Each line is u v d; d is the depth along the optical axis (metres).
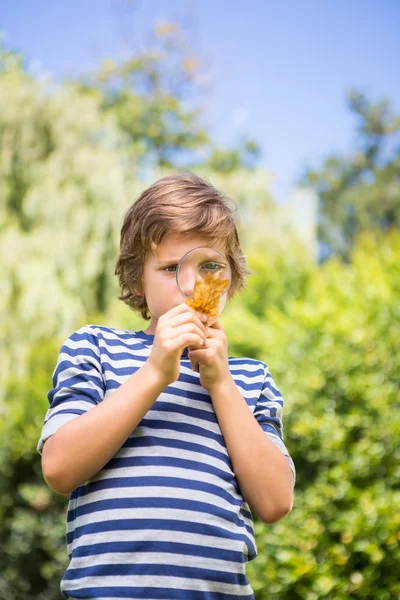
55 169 8.69
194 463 1.39
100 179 8.66
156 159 16.58
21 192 8.81
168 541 1.32
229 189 10.05
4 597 4.56
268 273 6.44
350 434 3.34
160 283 1.54
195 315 1.40
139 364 1.53
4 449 4.69
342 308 3.79
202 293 1.41
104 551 1.31
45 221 8.54
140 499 1.34
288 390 3.52
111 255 8.59
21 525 4.61
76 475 1.33
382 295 3.62
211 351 1.42
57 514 4.61
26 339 8.00
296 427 3.36
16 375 7.34
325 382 3.46
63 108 8.98
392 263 4.03
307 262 6.70
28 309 8.04
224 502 1.39
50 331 8.05
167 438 1.41
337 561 3.09
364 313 3.60
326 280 4.49
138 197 1.75
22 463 4.66
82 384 1.46
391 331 3.48
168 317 1.40
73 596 1.32
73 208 8.55
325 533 3.21
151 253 1.57
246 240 9.52
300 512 3.25
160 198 1.61
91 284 8.57
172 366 1.36
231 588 1.35
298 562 3.11
